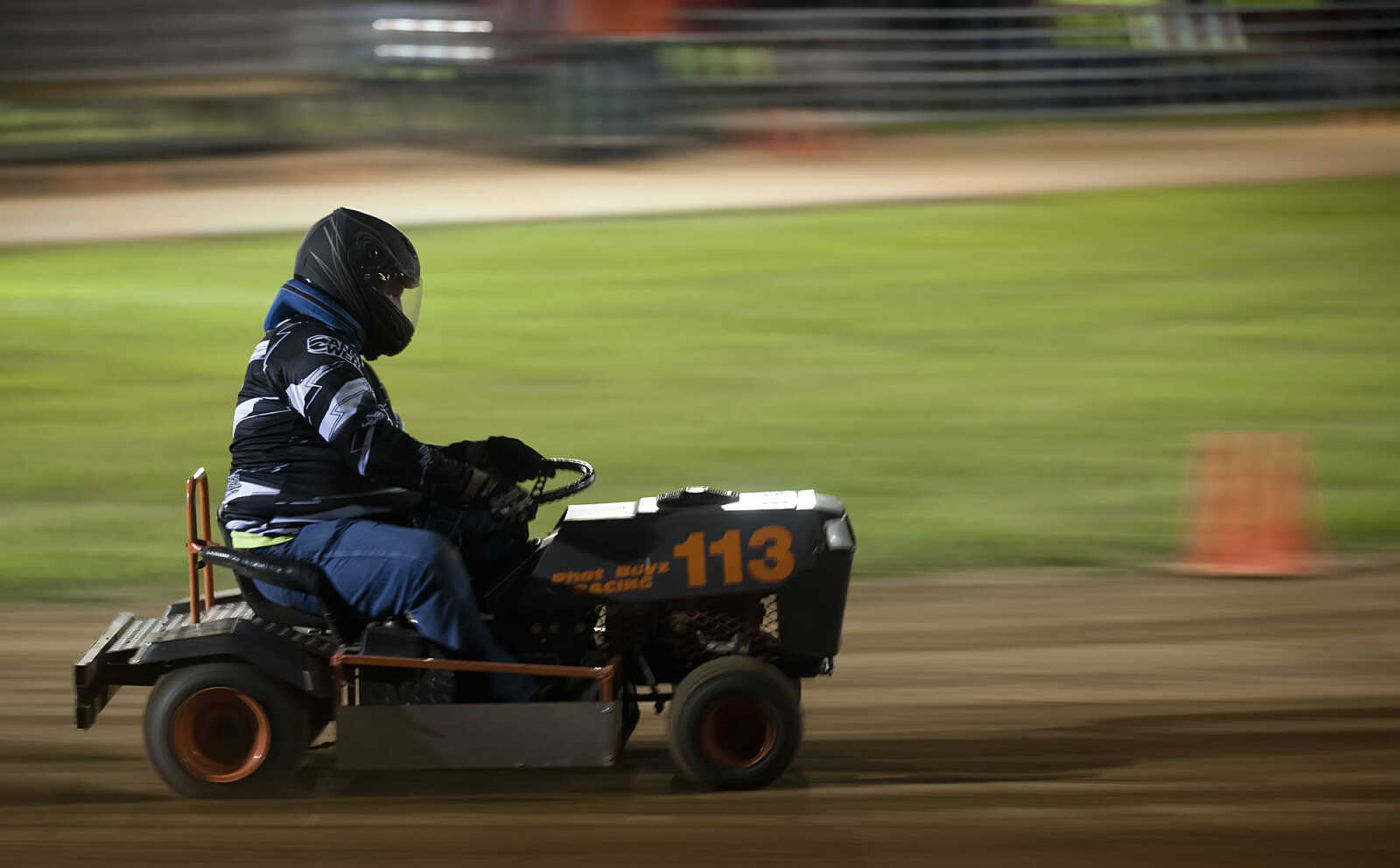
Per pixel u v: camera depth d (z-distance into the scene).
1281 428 34.09
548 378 40.22
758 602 16.05
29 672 19.91
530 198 75.94
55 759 16.78
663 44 98.31
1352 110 107.69
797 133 98.12
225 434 34.47
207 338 45.97
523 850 13.97
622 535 15.59
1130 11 117.00
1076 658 20.06
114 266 59.03
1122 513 27.34
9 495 29.41
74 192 77.88
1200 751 16.56
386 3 101.62
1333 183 76.19
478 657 15.27
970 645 20.69
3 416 36.38
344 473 15.64
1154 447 32.47
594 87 92.12
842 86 106.25
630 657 16.00
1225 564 24.27
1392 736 16.98
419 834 14.38
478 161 87.81
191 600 15.72
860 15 112.00
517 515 15.34
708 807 14.99
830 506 15.88
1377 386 38.31
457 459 16.33
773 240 64.12
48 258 61.12
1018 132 101.62
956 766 16.22
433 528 15.91
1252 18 120.88
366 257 15.71
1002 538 25.88
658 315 49.25
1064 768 16.09
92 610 22.70
